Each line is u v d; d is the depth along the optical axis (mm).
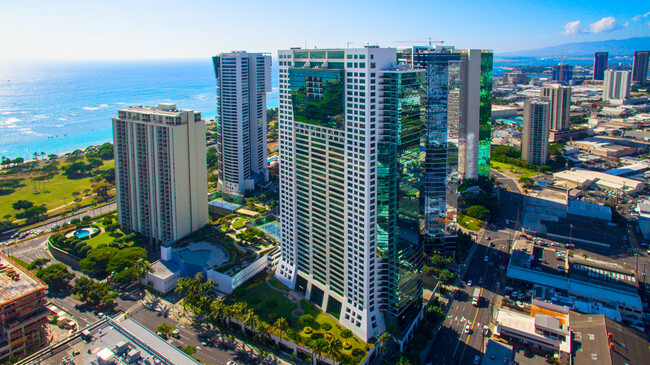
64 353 189375
